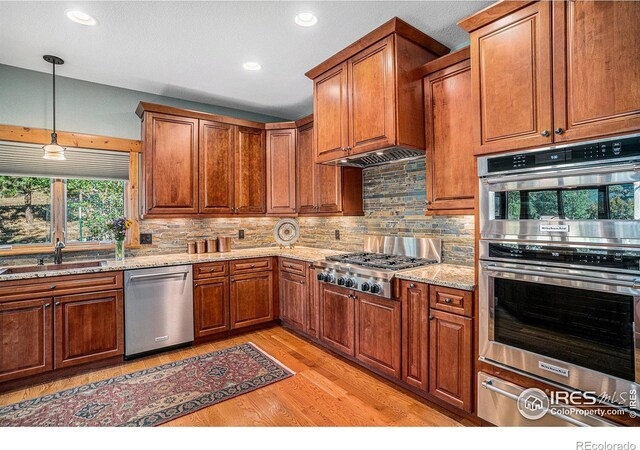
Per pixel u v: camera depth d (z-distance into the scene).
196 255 3.68
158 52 2.83
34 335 2.64
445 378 2.23
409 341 2.45
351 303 2.91
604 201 1.57
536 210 1.79
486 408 2.00
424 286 2.34
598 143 1.58
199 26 2.47
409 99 2.58
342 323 3.01
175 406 2.34
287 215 4.05
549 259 1.74
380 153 2.78
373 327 2.71
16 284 2.58
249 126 4.00
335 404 2.37
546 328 1.76
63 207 3.33
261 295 3.79
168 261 3.27
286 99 3.96
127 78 3.32
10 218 3.10
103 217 3.53
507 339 1.91
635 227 1.48
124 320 3.01
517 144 1.85
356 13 2.35
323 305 3.23
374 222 3.53
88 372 2.84
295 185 4.04
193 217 3.64
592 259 1.60
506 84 1.90
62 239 3.31
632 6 1.49
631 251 1.50
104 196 3.54
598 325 1.59
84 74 3.22
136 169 3.60
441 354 2.25
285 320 3.81
